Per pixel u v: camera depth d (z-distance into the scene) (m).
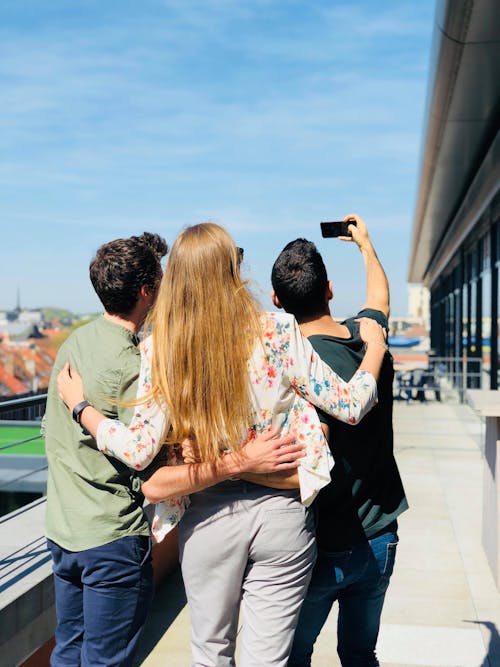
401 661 3.80
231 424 1.96
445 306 27.72
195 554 2.05
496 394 5.13
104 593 2.25
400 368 18.06
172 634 4.09
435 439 11.68
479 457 10.01
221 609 2.06
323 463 2.03
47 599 3.06
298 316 2.42
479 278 16.12
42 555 3.30
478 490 7.88
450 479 8.48
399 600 4.68
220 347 1.96
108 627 2.26
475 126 10.41
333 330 2.41
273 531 2.01
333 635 4.09
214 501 2.03
